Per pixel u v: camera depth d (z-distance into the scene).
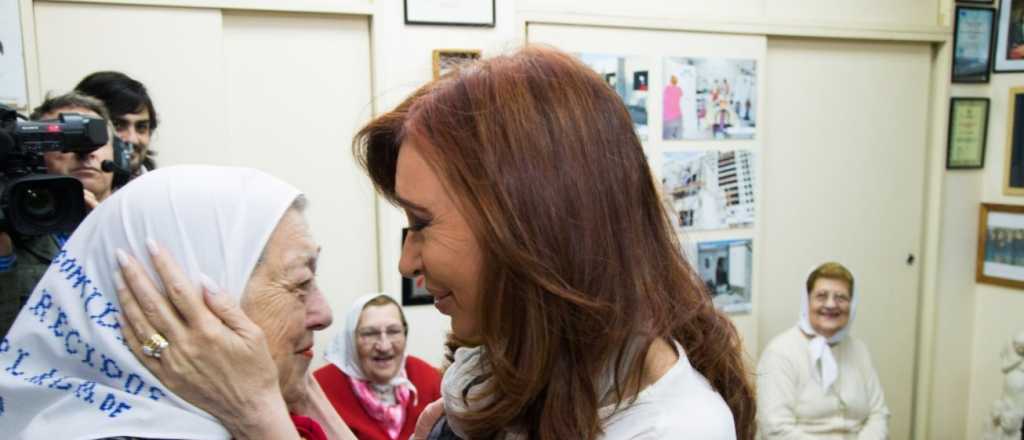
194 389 0.68
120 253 0.68
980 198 3.35
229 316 0.69
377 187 0.79
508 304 0.65
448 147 0.63
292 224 0.78
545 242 0.61
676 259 0.74
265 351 0.71
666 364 0.69
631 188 0.66
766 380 2.63
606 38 2.58
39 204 0.89
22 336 0.71
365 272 2.46
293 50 2.27
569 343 0.66
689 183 2.75
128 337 0.69
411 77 2.33
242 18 2.20
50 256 1.10
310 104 2.31
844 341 2.75
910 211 3.22
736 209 2.84
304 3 2.21
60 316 0.70
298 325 0.78
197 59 2.13
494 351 0.67
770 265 3.00
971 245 3.37
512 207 0.61
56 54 1.98
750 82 2.80
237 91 2.22
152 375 0.68
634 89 2.63
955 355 3.41
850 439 2.62
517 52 0.68
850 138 3.06
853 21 2.93
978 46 3.19
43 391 0.69
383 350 2.09
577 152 0.62
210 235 0.71
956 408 3.44
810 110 2.98
